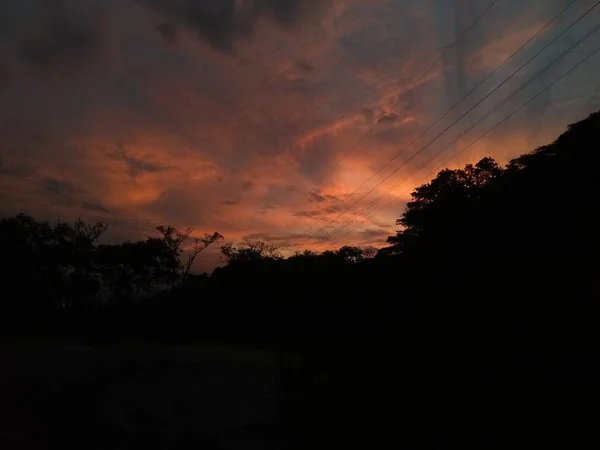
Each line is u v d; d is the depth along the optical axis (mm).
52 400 15367
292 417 13477
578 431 6707
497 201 34312
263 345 43594
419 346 18125
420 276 37625
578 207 25625
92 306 60875
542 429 7184
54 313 56438
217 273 63250
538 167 32781
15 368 22500
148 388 18625
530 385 8938
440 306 25109
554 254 20922
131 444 10750
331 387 16516
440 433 8625
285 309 50125
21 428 11578
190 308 55344
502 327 15297
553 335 12016
